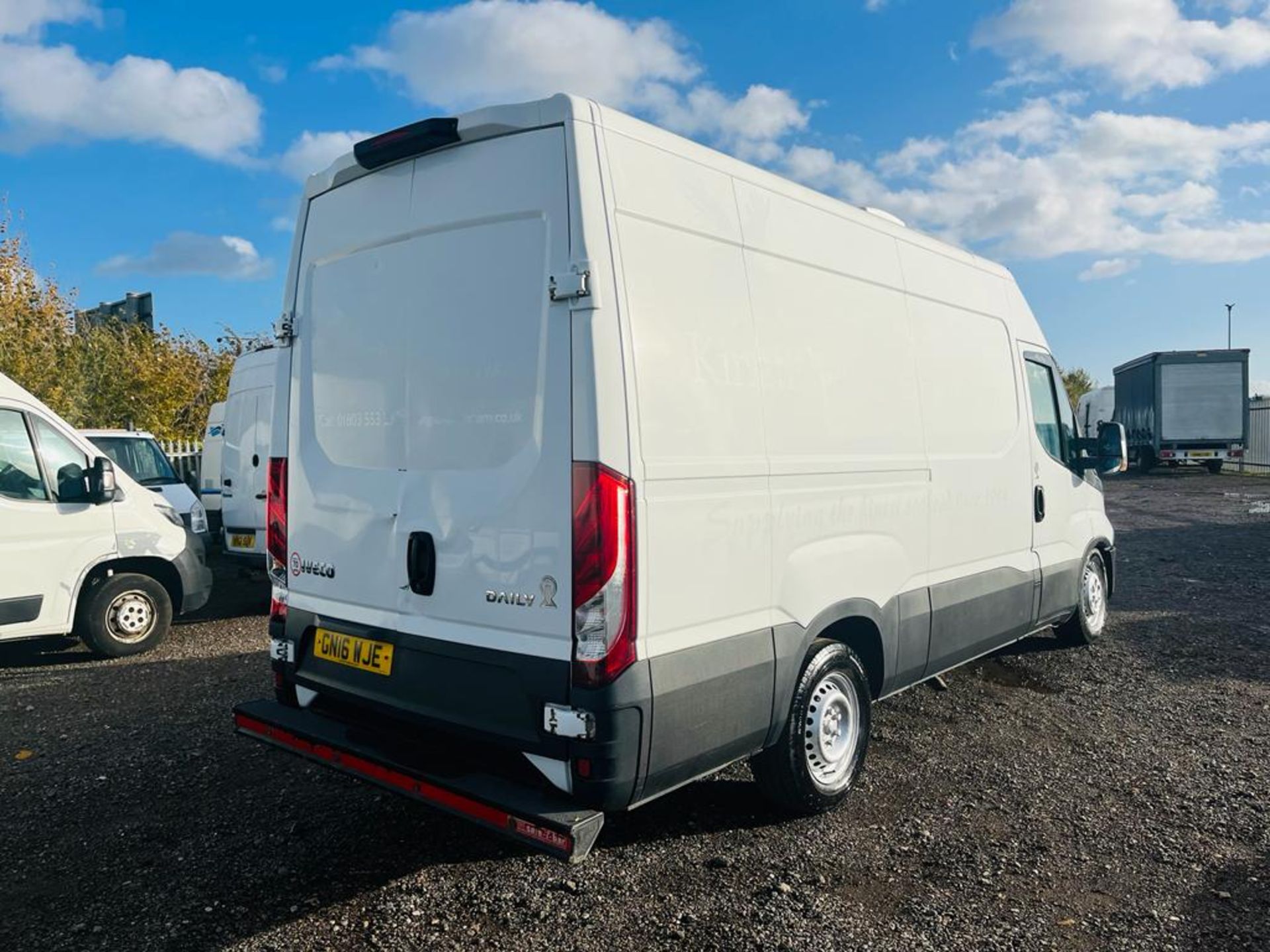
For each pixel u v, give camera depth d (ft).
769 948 10.33
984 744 16.51
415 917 10.98
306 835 13.17
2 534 21.93
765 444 11.99
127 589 24.08
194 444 59.26
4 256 55.83
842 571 13.37
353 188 12.70
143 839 13.09
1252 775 15.08
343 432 12.64
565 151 10.26
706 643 10.98
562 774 10.06
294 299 13.61
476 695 10.79
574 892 11.51
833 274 13.70
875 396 14.37
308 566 13.05
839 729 13.75
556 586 10.08
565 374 10.08
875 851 12.55
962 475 16.61
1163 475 89.40
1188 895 11.40
